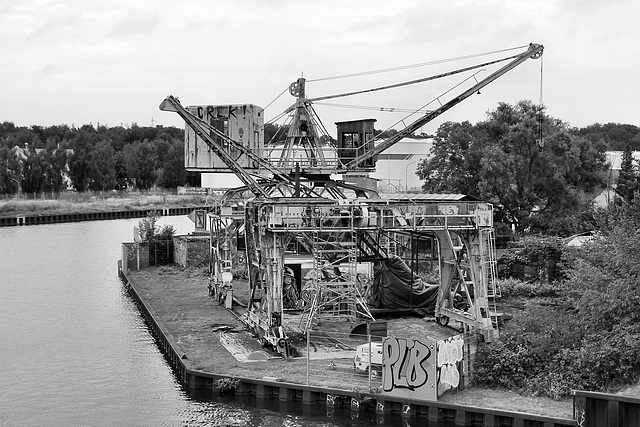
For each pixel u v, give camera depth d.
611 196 85.31
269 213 33.44
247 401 29.03
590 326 28.23
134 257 61.94
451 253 38.00
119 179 167.75
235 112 46.38
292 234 34.50
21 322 44.09
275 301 33.78
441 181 73.19
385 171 90.31
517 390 27.08
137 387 31.58
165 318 41.25
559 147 66.88
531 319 29.89
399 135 44.94
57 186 145.00
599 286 29.05
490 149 67.50
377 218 34.59
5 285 57.16
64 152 149.00
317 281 35.69
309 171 44.31
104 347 38.38
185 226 105.50
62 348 38.12
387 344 26.88
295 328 37.34
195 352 33.53
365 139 46.28
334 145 52.88
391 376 26.81
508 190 66.56
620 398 21.80
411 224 34.91
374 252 42.22
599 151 85.25
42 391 31.27
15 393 31.02
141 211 128.12
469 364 27.92
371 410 26.98
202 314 42.34
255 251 37.22
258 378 29.22
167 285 53.34
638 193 37.09
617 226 31.97
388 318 40.56
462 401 25.94
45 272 64.12
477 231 34.91
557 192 67.56
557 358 27.34
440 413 25.69
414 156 91.00
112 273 64.19
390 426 26.30
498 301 42.78
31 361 35.69
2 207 119.44
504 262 48.88
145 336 40.88
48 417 28.23
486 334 33.25
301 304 43.53
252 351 33.66
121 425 27.28
